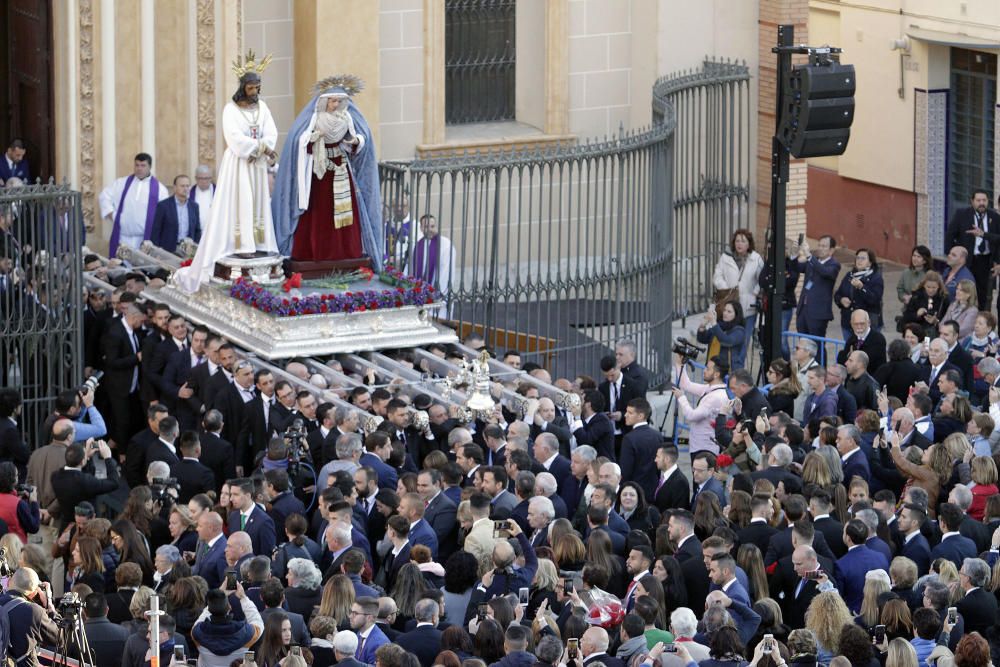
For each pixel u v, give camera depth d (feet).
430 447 201.77
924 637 148.25
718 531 163.94
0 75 296.10
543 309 274.98
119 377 224.33
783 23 307.78
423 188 296.92
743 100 314.14
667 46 309.42
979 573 158.20
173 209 267.59
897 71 347.77
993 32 323.37
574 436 206.28
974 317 249.75
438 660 136.26
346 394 209.87
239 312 231.91
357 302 229.04
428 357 227.61
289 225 239.50
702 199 301.63
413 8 295.89
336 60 284.20
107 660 146.10
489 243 302.66
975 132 337.72
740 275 279.49
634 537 163.73
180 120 281.13
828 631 148.25
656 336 266.57
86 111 276.00
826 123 222.48
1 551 154.92
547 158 245.24
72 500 183.73
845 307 277.23
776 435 194.49
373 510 177.88
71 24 273.13
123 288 226.38
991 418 202.28
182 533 171.12
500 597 148.15
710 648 141.59
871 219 359.05
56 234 220.64
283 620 140.56
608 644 144.77
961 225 289.74
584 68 311.27
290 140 237.86
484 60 309.63
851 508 174.70
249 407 206.08
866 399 221.05
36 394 221.66
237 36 279.28
